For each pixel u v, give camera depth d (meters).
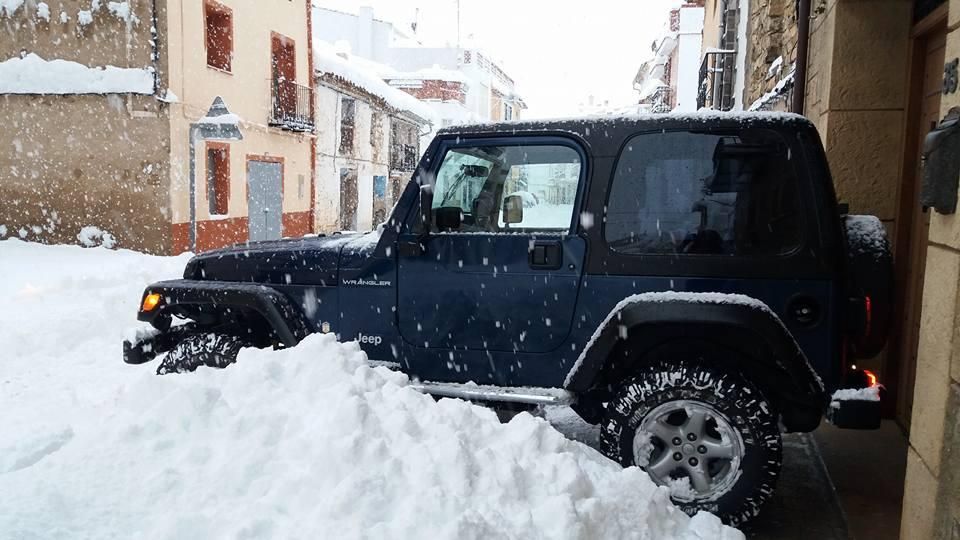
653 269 3.52
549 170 3.77
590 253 3.61
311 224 23.34
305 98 22.38
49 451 3.12
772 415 3.34
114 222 15.59
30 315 7.87
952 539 2.39
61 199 15.76
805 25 6.31
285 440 2.91
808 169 3.38
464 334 3.85
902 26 5.08
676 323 3.45
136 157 15.39
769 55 9.48
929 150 2.60
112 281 9.91
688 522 3.03
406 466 2.74
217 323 4.74
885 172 5.18
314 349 3.45
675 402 3.39
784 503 3.80
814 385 3.29
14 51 15.58
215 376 3.38
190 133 15.72
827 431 4.82
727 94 13.97
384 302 4.00
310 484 2.64
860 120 5.22
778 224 3.41
